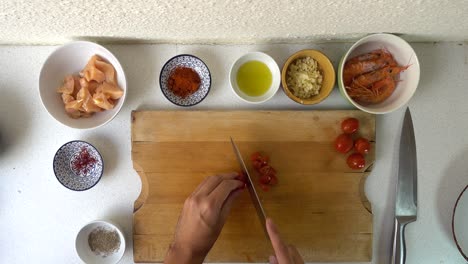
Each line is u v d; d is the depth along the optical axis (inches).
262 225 40.0
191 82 40.5
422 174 42.4
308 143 41.5
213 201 36.5
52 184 42.2
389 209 42.3
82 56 40.3
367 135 41.5
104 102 39.1
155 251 41.6
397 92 40.1
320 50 42.1
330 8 31.0
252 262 41.6
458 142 42.3
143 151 41.3
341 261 41.9
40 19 32.9
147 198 41.4
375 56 39.9
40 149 42.1
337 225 41.9
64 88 39.8
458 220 40.8
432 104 42.4
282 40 41.2
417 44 42.4
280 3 29.9
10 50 41.8
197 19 33.6
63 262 42.1
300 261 34.8
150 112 41.0
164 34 38.3
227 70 42.2
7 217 42.1
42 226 42.1
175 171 41.6
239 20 33.9
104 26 35.3
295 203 41.9
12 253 42.1
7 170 42.0
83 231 40.6
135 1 29.2
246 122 41.4
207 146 41.5
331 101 42.2
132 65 42.0
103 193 42.2
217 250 41.6
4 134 42.0
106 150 42.1
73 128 39.4
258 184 41.7
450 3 30.0
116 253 41.4
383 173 42.4
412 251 42.4
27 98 42.1
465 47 42.1
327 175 41.7
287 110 41.4
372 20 34.2
